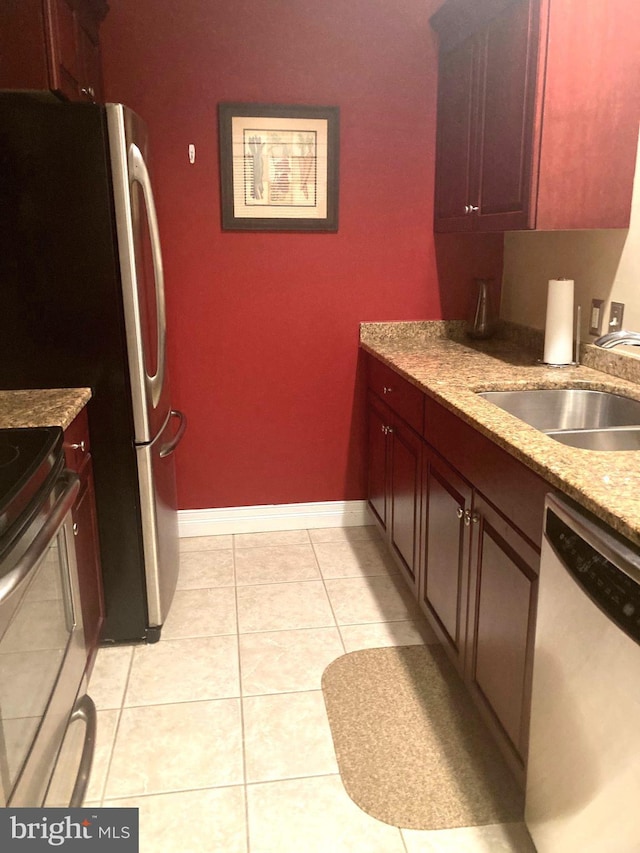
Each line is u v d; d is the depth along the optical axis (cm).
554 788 134
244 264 291
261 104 273
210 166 279
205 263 288
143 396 211
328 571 284
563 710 128
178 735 193
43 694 140
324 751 187
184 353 296
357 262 297
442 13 259
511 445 149
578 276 242
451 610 203
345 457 320
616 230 218
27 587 129
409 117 285
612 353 221
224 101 272
